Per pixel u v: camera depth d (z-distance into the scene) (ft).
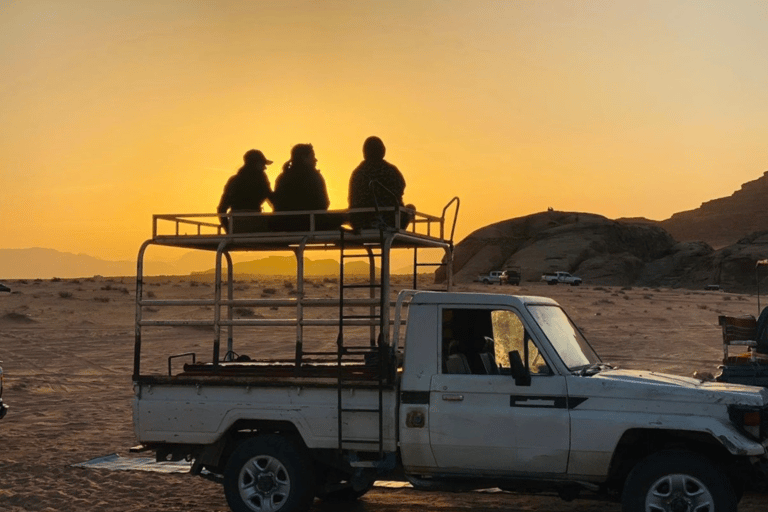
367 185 29.71
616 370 27.78
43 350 102.37
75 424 52.85
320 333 118.93
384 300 26.99
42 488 35.01
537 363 26.40
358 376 27.37
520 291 276.62
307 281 265.95
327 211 29.30
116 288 214.48
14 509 31.78
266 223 31.81
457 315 27.73
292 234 29.22
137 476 37.01
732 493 24.26
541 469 25.76
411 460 26.81
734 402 24.54
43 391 70.38
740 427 24.50
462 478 26.71
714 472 24.31
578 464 25.40
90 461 40.19
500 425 25.91
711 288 400.67
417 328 27.20
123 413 57.88
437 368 26.81
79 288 226.58
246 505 28.25
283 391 28.04
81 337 116.88
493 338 27.50
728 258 565.12
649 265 635.25
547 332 26.91
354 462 27.40
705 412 24.62
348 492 32.40
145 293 202.08
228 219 31.04
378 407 27.12
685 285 580.71
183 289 227.40
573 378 25.63
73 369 86.07
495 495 33.47
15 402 63.57
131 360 93.20
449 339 27.50
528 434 25.67
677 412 24.77
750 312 192.75
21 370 85.35
